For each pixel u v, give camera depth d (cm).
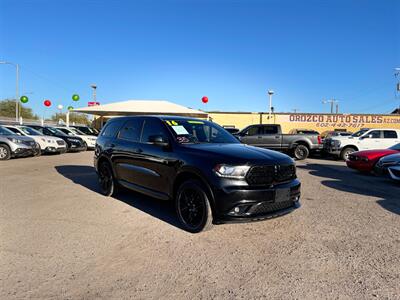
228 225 443
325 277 299
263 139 1511
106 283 283
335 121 3469
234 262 329
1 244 367
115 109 2317
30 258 331
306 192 686
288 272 308
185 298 260
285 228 435
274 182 398
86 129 2180
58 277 292
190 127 509
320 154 1697
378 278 298
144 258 336
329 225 450
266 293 269
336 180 860
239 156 393
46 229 421
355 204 575
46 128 1800
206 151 416
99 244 372
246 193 372
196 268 314
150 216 488
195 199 414
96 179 822
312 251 359
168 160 450
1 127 1362
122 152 560
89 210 518
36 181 779
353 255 349
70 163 1191
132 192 666
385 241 391
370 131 1419
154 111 2308
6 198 593
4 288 271
